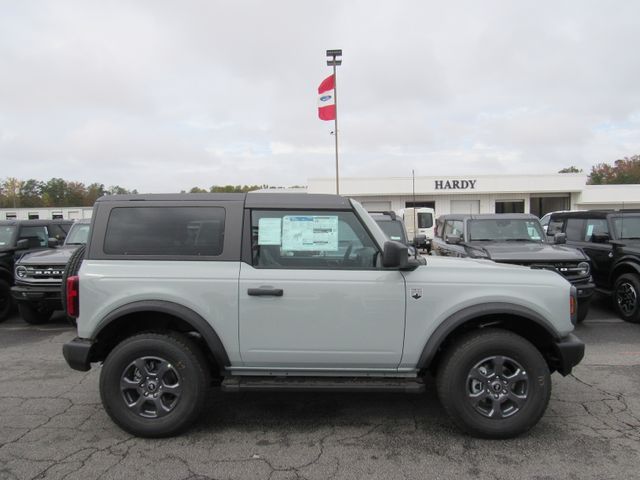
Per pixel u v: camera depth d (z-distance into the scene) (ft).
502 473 10.29
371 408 13.94
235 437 12.09
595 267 28.07
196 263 12.05
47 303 24.47
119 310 11.78
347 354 11.95
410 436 12.12
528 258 23.99
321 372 12.17
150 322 12.84
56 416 13.46
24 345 21.67
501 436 11.71
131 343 11.87
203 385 12.00
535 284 12.09
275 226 12.26
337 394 15.08
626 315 25.13
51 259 24.66
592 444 11.58
